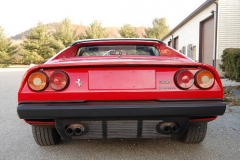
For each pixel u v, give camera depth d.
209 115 1.86
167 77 1.90
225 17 9.96
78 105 1.82
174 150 2.35
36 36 38.94
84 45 3.07
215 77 1.93
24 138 2.84
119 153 2.28
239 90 5.83
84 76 1.89
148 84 1.90
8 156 2.25
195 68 1.91
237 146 2.45
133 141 2.64
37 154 2.29
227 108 4.35
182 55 2.62
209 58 12.15
